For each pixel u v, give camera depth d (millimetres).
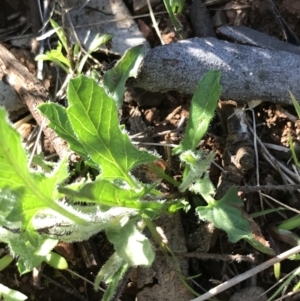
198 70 251
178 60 251
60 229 200
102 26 283
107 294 210
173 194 236
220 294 240
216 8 286
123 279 222
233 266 243
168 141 259
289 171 253
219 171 253
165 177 240
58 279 245
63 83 276
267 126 263
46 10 286
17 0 292
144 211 212
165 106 270
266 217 249
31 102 250
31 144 265
